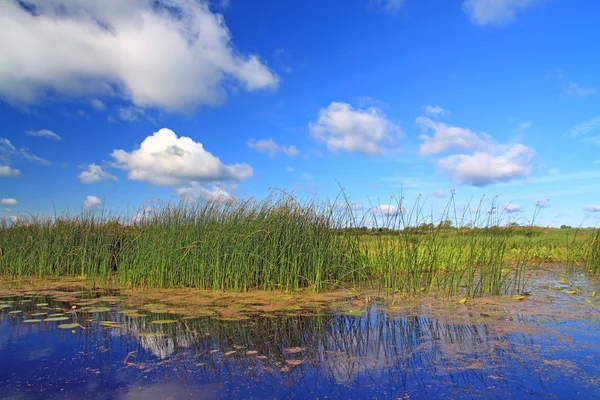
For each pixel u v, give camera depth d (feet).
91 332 17.21
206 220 30.22
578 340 15.43
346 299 23.61
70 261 36.32
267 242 27.43
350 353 14.34
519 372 12.40
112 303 23.27
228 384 11.71
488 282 25.30
